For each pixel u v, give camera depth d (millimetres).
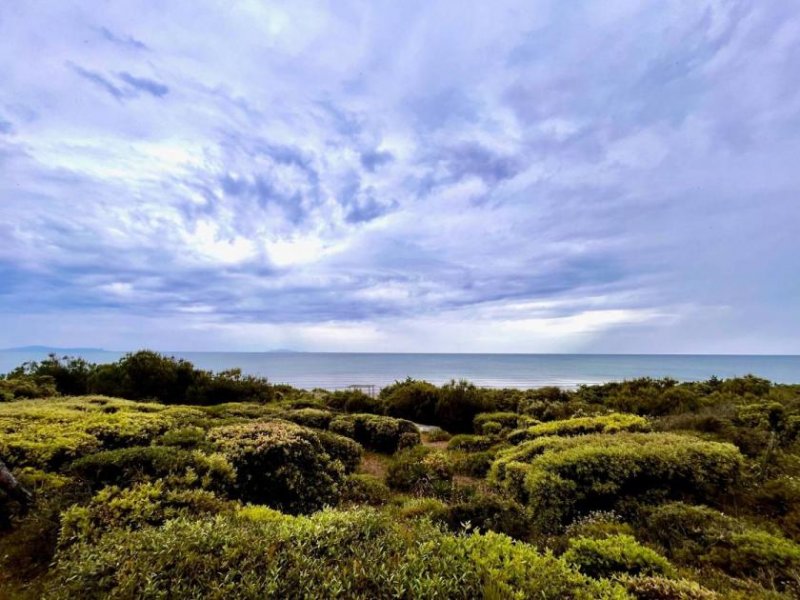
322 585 2443
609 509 5762
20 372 15227
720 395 14281
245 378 19094
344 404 18656
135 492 4184
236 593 2408
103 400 10922
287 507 5977
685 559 3959
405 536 3377
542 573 2688
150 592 2400
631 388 17766
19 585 3301
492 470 8117
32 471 5039
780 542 3846
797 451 7668
